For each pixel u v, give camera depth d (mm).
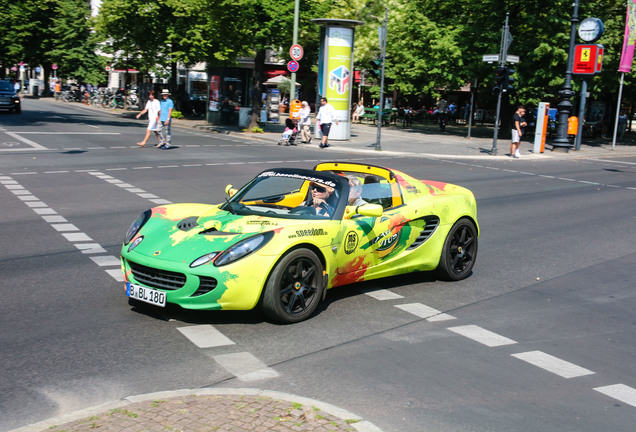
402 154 22891
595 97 32938
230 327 5328
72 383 4113
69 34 53750
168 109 20391
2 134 22281
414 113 46312
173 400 3785
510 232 10430
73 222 9453
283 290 5379
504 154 24859
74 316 5438
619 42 31641
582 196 14875
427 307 6246
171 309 5723
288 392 4102
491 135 35938
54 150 18609
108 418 3510
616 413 4047
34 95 63875
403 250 6758
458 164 20672
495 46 31047
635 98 37344
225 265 5086
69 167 15312
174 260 5199
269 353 4785
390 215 6547
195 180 14016
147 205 10969
